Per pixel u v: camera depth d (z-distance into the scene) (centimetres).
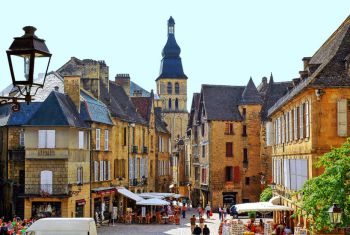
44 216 4512
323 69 3020
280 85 7531
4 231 3259
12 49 803
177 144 10869
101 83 6378
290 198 3753
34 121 4588
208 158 7406
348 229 2753
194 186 8475
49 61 838
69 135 4609
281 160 4256
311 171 2989
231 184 7325
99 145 5431
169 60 14038
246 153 7388
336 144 2967
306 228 3128
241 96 7562
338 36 3403
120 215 5838
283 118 4138
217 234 4441
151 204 5288
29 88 822
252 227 3812
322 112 2975
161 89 13938
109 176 5756
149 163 7519
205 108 7456
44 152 4572
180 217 6247
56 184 4556
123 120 6250
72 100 5159
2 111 5275
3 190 5038
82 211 4947
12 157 4978
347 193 2123
